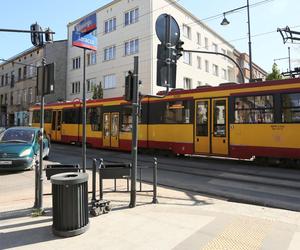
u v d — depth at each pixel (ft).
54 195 17.88
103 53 118.73
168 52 24.80
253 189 31.53
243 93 44.91
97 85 112.78
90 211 21.70
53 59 139.85
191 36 121.19
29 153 41.24
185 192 29.81
